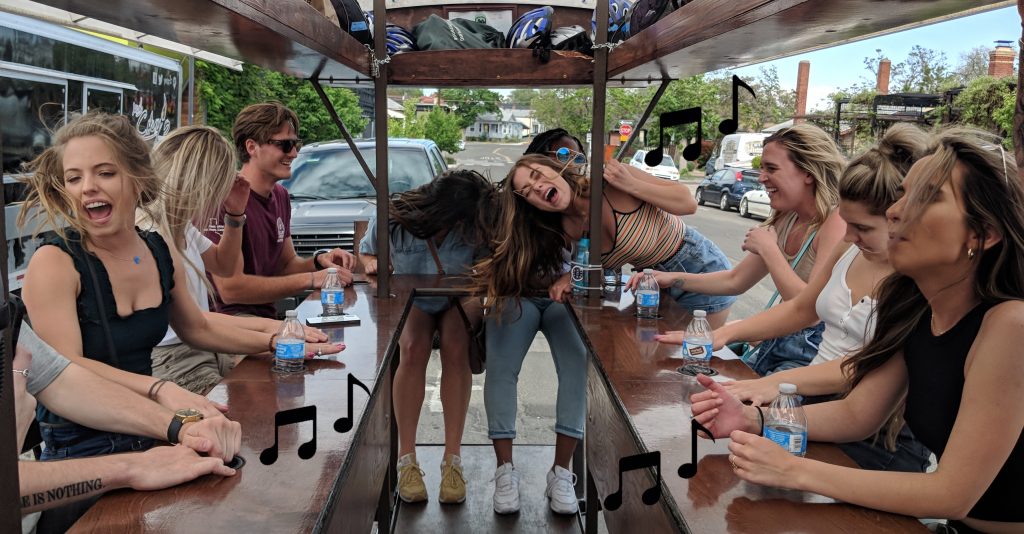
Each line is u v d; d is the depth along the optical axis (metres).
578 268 3.55
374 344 2.81
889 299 1.82
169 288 2.29
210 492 1.61
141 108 6.26
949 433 1.68
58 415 1.91
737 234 14.68
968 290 1.61
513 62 3.60
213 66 12.31
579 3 4.45
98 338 2.08
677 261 3.74
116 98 5.78
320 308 3.33
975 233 1.53
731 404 1.96
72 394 1.83
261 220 3.65
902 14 1.99
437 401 5.30
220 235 3.53
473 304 3.73
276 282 3.53
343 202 7.31
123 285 2.13
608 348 2.79
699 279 3.47
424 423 4.88
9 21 4.27
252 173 3.59
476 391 5.62
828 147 3.02
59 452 2.04
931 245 1.57
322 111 16.67
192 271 3.08
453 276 4.00
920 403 1.74
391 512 3.46
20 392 1.68
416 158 8.02
